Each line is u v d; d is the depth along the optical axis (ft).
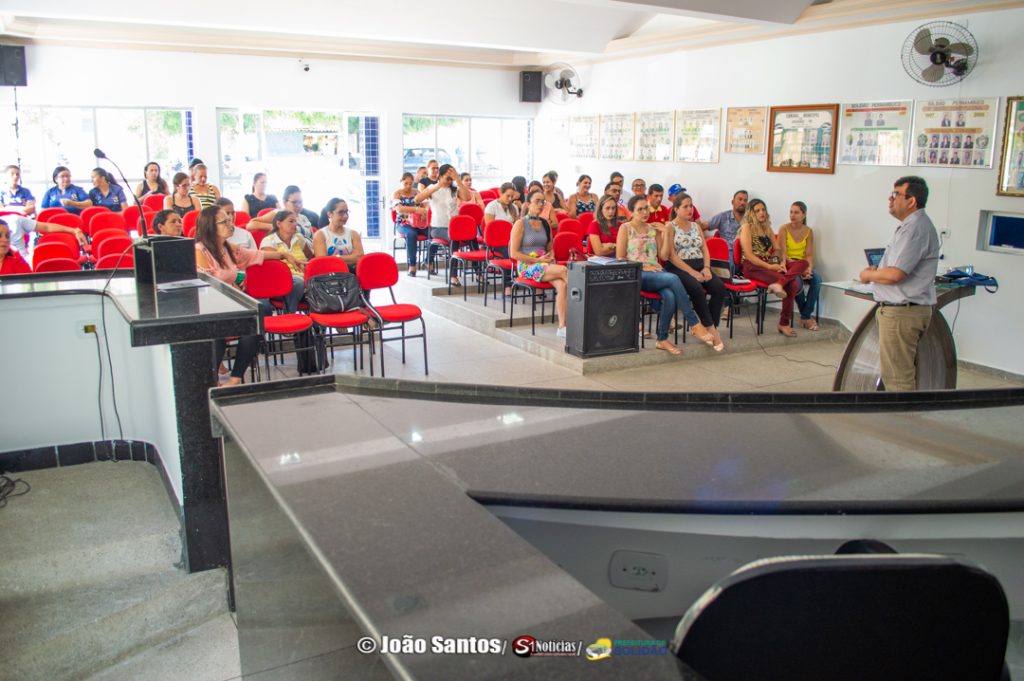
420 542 3.41
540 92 37.11
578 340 19.61
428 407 5.68
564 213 27.84
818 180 24.36
